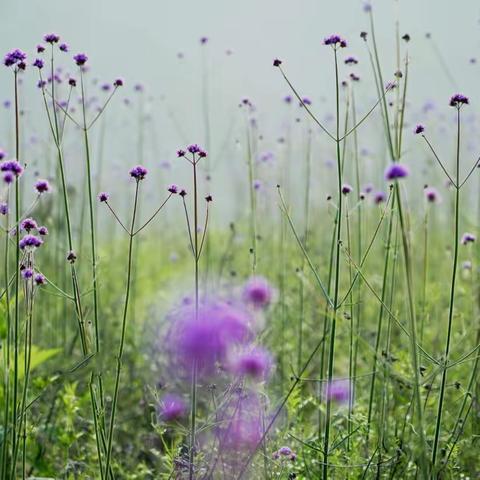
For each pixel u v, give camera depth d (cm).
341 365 372
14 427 285
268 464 302
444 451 301
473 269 379
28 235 289
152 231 595
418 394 275
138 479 322
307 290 390
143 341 380
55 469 322
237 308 324
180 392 343
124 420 344
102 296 427
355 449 305
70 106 394
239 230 480
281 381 345
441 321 374
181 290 432
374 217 423
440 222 496
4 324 299
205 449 310
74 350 375
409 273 273
